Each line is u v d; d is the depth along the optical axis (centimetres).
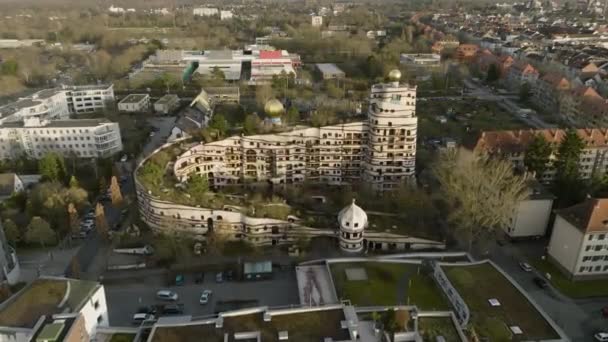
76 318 8306
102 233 14162
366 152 17312
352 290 11150
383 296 10944
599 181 15650
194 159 17062
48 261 13375
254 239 13875
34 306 8988
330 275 11675
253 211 13962
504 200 13388
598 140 17600
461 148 18075
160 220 14025
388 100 16388
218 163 17488
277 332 8531
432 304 10669
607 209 12050
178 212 13850
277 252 13775
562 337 9181
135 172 15188
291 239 13988
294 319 8850
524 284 12369
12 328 8406
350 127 17062
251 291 12188
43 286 9600
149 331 9319
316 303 10875
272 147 17275
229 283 12506
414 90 16650
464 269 11294
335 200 16450
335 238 14012
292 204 15825
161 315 11231
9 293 11288
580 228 12031
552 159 16938
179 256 13362
